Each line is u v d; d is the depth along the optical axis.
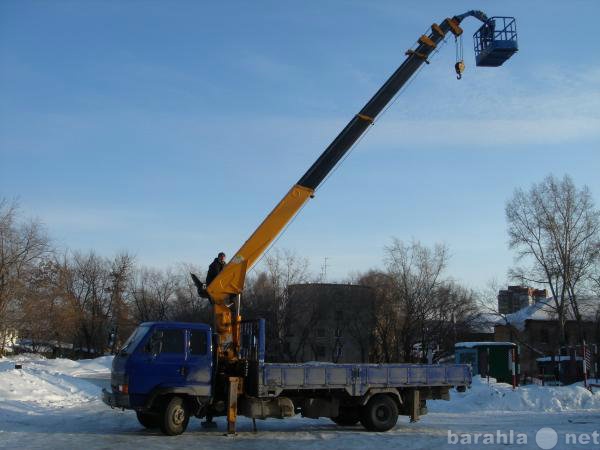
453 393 27.41
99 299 82.50
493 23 22.34
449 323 63.56
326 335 65.44
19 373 25.98
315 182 18.89
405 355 62.25
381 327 64.06
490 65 23.27
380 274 65.69
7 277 53.59
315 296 63.16
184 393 15.31
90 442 13.99
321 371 16.39
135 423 17.53
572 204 57.03
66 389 27.42
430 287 63.06
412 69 20.36
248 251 17.72
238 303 17.33
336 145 19.30
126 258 83.94
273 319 61.72
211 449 13.39
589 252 56.34
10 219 54.25
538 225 57.22
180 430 15.23
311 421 19.27
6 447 13.21
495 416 21.52
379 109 19.86
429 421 19.66
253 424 16.89
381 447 14.02
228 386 15.88
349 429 17.36
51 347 68.12
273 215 18.23
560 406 24.19
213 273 17.78
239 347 17.02
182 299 79.50
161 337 15.32
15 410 19.91
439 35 21.05
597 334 60.28
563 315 56.34
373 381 16.92
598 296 56.91
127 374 14.86
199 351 15.66
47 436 14.80
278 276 62.84
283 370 15.95
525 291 93.81
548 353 67.25
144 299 82.44
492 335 81.94
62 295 65.50
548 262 56.97
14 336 61.09
